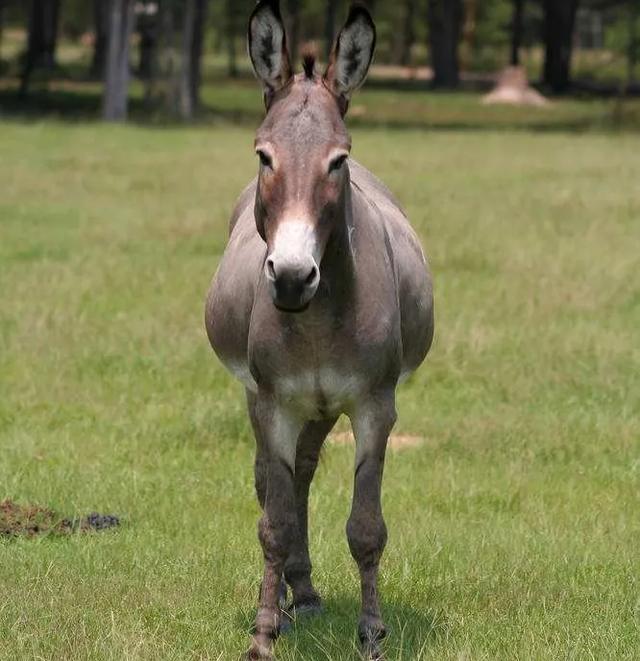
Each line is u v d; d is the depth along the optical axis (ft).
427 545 41.68
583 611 36.35
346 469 50.70
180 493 47.57
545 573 39.45
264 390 31.99
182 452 52.65
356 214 31.94
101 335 70.79
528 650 33.35
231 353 35.78
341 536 42.73
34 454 51.85
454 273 88.99
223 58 478.18
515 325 73.26
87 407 59.06
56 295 80.33
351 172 38.17
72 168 153.79
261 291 31.68
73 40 546.67
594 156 181.47
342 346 30.99
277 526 31.96
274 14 30.04
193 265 91.66
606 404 60.49
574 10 352.69
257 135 29.53
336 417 34.53
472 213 117.80
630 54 388.37
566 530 43.86
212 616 35.99
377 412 31.83
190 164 160.76
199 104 254.06
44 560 39.73
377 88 349.82
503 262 92.43
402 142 200.95
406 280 34.83
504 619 35.60
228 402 59.36
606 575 39.42
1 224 110.52
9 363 65.82
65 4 533.96
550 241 102.53
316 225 28.45
